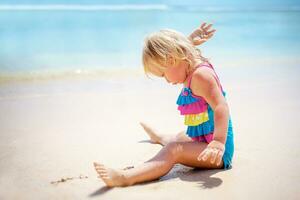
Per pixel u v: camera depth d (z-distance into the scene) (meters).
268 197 2.05
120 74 5.66
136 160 2.68
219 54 7.24
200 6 22.25
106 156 2.76
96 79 5.38
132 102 4.30
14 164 2.62
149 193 2.13
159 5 21.66
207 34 2.83
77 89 4.85
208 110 2.51
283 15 17.27
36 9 18.56
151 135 3.06
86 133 3.29
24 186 2.27
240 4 22.34
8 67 6.01
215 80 2.43
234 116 3.66
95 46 7.92
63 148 2.93
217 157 2.26
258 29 11.26
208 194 2.10
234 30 10.98
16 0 19.47
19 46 7.93
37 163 2.63
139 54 7.09
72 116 3.80
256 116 3.65
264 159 2.59
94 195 2.13
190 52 2.51
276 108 3.91
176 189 2.18
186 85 2.53
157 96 4.57
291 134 3.12
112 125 3.52
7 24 11.83
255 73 5.68
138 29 10.53
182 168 2.54
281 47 8.02
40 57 6.82
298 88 4.78
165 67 2.48
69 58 6.75
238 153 2.72
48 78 5.39
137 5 21.41
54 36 9.32
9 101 4.32
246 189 2.15
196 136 2.57
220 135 2.32
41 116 3.79
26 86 4.96
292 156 2.64
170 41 2.46
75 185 2.28
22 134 3.27
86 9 19.33
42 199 2.10
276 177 2.30
